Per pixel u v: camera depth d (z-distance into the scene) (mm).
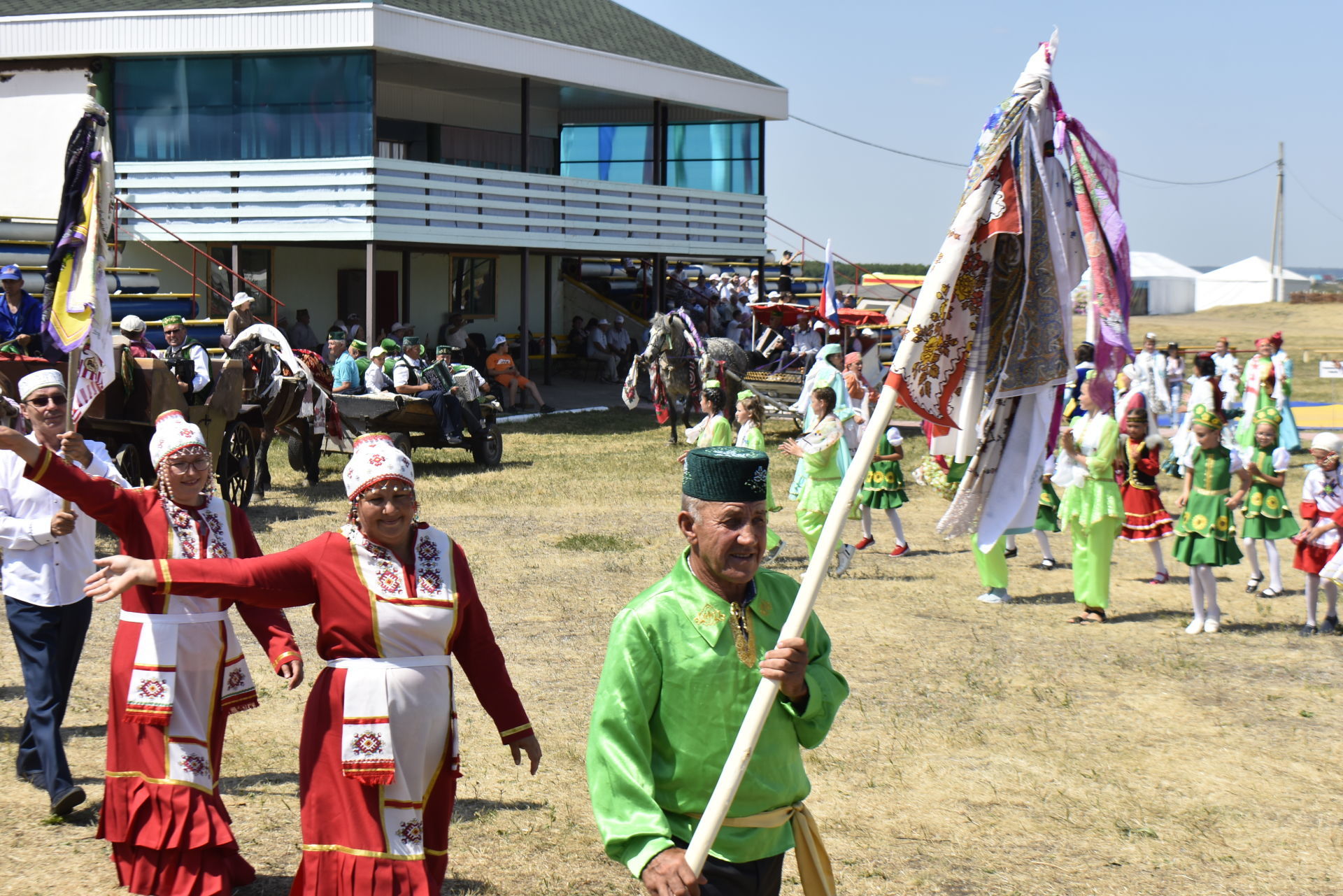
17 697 7840
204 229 24375
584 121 35344
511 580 11711
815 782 6816
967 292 3689
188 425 5289
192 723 4996
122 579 4188
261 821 5984
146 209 24516
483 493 16875
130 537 5160
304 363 16609
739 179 34281
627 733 3479
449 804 4500
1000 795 6637
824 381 13297
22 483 5895
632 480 18125
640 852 3352
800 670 3396
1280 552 14023
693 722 3525
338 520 14383
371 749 4238
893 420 25328
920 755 7219
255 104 24203
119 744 4980
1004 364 3658
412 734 4316
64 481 4992
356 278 29156
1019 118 3602
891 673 8875
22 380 6051
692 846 3289
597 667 8875
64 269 6238
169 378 13133
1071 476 10305
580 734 7484
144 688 4926
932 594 11445
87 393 6211
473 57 25578
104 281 6266
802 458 11711
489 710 4605
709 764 3533
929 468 11250
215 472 14422
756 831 3568
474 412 19125
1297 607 11094
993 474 3740
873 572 12445
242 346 15891
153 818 4895
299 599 4367
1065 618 10539
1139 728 7715
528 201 27281
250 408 15406
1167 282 83938
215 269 25625
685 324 22797
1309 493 10156
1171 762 7129
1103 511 10156
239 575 4262
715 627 3547
